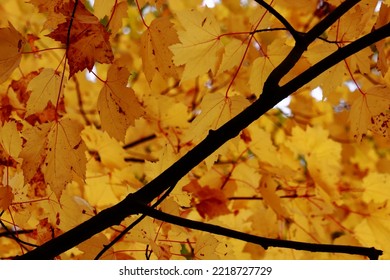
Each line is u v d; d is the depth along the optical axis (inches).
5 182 72.6
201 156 66.8
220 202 85.1
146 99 83.9
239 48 73.4
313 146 87.8
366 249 65.8
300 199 86.4
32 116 78.0
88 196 83.5
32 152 69.2
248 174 86.0
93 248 72.7
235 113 73.2
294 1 78.7
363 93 72.7
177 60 72.7
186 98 101.0
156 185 66.8
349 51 67.4
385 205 84.7
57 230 75.4
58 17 69.6
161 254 71.6
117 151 83.0
